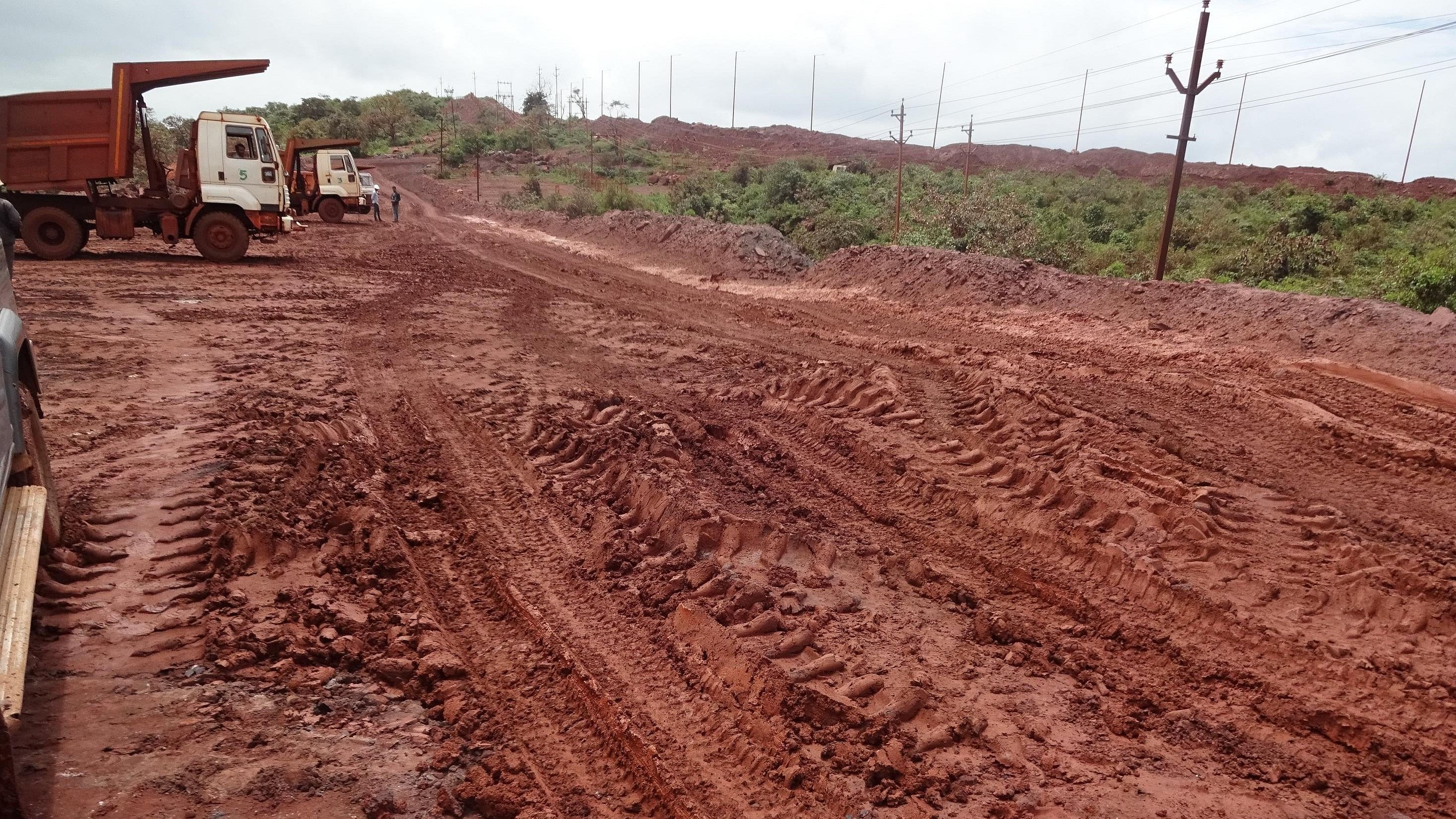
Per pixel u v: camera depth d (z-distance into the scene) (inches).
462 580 226.7
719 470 310.3
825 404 392.8
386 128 3523.6
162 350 442.0
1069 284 616.7
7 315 188.9
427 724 163.6
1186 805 149.5
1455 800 151.6
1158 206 1380.4
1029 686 187.2
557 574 229.8
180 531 222.2
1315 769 160.1
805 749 160.9
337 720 160.1
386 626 195.6
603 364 472.7
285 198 813.2
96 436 293.1
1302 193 1529.3
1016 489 284.2
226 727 153.2
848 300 702.5
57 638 175.9
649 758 156.3
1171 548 238.4
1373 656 188.1
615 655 191.5
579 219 1288.1
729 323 612.1
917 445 328.5
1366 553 227.6
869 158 3011.8
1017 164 2913.4
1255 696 181.8
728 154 3267.7
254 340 483.2
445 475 298.7
